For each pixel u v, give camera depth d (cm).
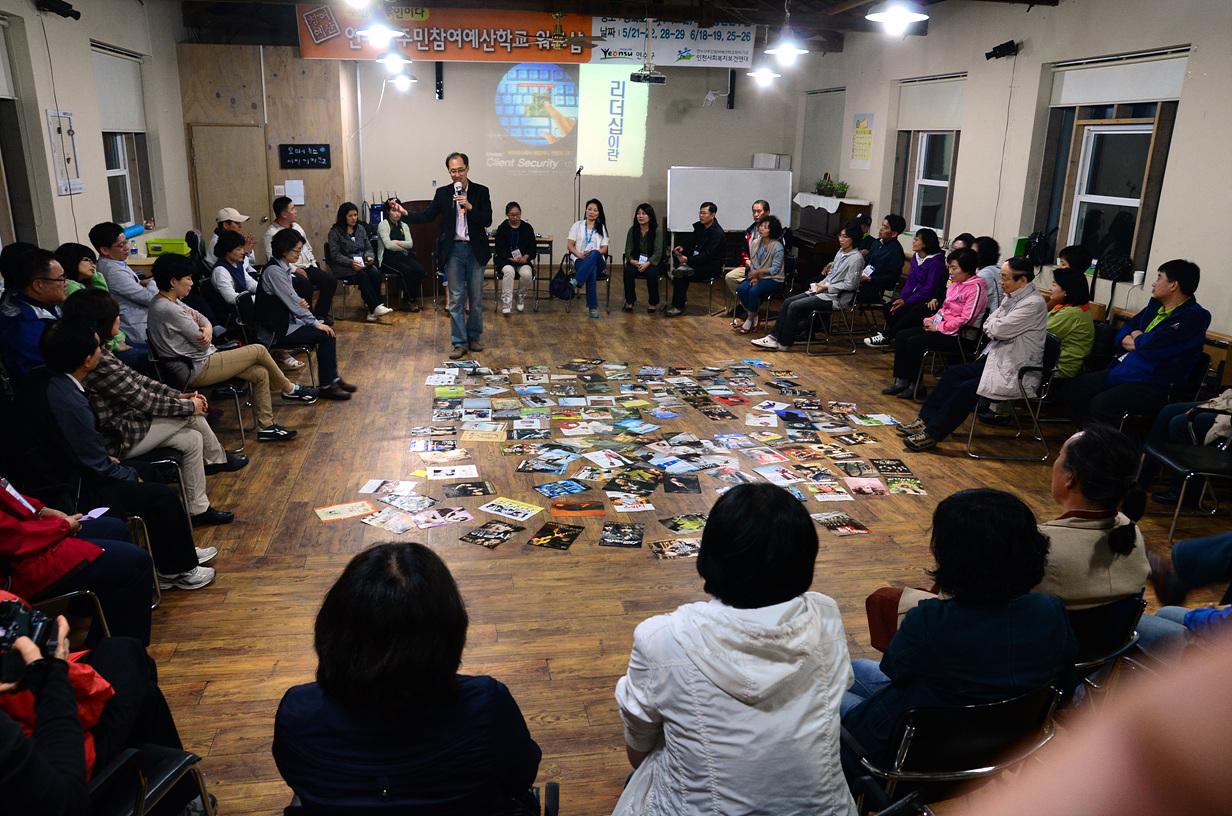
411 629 148
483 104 1172
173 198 970
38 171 659
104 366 378
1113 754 24
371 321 877
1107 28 688
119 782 194
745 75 1222
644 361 752
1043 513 468
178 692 301
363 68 1137
